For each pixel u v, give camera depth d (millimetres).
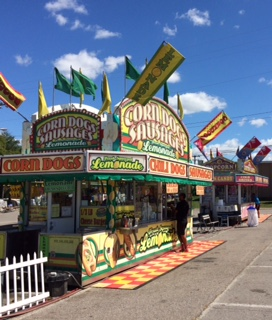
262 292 6840
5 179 8531
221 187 22625
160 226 11383
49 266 7875
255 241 14102
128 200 9992
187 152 13430
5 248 8164
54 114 9109
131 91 8977
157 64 8797
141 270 9156
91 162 7730
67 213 9570
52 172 8016
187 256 11109
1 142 55031
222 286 7359
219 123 18031
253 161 27328
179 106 13375
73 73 10461
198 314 5664
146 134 10328
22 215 9859
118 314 5828
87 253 7762
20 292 7430
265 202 48125
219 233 17391
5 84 9359
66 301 6660
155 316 5660
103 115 9695
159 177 9453
